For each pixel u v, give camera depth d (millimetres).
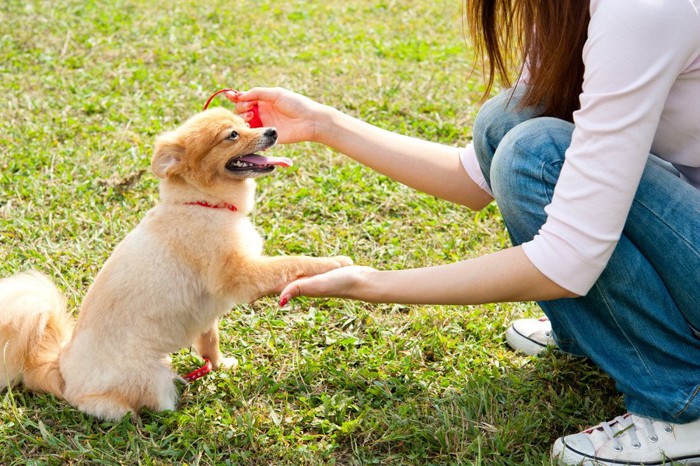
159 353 1546
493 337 1655
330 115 1615
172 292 1544
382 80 2512
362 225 1931
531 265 1336
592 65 1288
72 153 2131
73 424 1495
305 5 3301
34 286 1570
